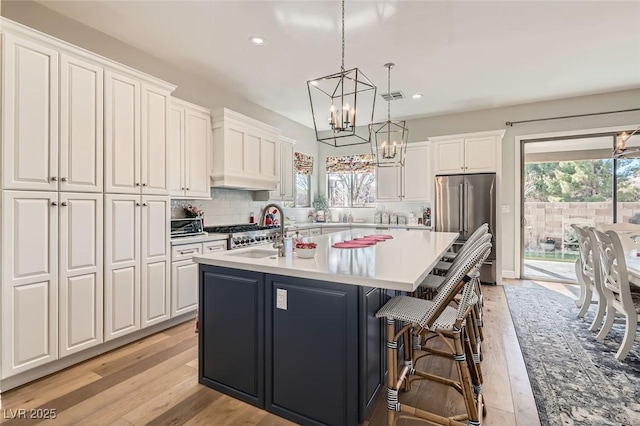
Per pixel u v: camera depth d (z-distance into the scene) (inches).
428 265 68.8
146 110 109.3
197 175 140.3
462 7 99.7
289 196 209.6
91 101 93.0
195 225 135.4
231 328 75.6
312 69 145.3
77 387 79.0
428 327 60.7
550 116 187.5
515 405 72.5
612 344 105.1
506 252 200.7
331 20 107.0
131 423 65.9
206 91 159.5
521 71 146.9
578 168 186.5
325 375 63.7
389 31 113.3
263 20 106.9
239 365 74.4
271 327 69.9
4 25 75.2
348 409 61.5
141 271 107.3
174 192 128.6
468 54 130.6
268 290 70.2
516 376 85.2
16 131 77.3
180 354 97.7
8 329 76.1
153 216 111.6
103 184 96.0
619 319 128.1
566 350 100.8
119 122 100.5
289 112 212.1
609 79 156.6
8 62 75.9
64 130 86.5
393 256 81.9
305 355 65.8
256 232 163.3
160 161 114.2
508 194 199.2
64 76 86.5
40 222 81.8
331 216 263.0
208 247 135.3
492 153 185.2
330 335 63.1
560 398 75.1
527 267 201.6
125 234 102.2
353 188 257.6
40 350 81.8
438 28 111.3
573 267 191.8
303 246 80.4
